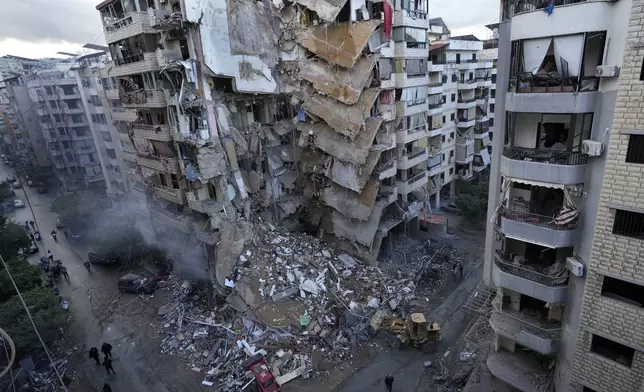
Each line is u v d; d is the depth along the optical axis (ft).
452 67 119.03
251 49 80.33
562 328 42.60
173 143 82.48
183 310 79.92
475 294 77.10
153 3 74.43
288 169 95.40
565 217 38.73
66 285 96.99
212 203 82.12
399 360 64.23
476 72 130.62
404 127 91.15
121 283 91.04
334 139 85.61
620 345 37.35
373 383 59.88
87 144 167.73
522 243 46.73
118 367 67.62
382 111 85.61
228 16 74.59
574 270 38.01
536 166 38.70
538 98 36.83
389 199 90.27
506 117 42.98
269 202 92.89
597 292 36.55
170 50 74.28
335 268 85.20
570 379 41.24
